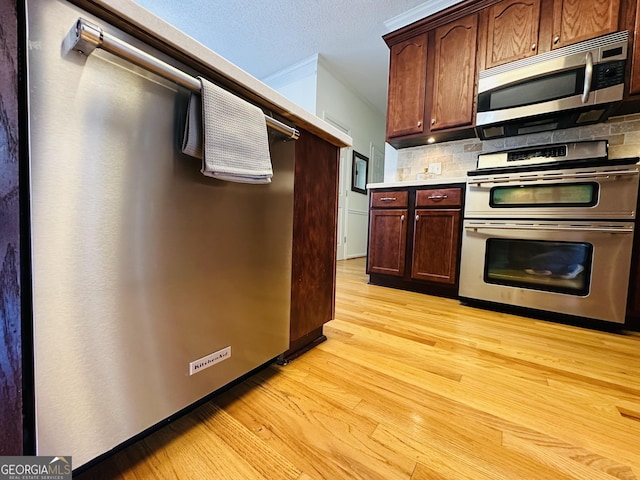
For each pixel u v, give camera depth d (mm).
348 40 2908
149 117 543
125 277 531
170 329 618
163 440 679
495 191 1815
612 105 1603
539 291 1656
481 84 1958
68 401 470
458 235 1997
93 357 495
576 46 1646
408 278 2248
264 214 856
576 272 1576
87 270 478
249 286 826
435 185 2100
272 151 864
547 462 639
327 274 1236
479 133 2119
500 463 633
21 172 406
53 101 423
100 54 468
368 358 1122
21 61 395
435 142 2529
